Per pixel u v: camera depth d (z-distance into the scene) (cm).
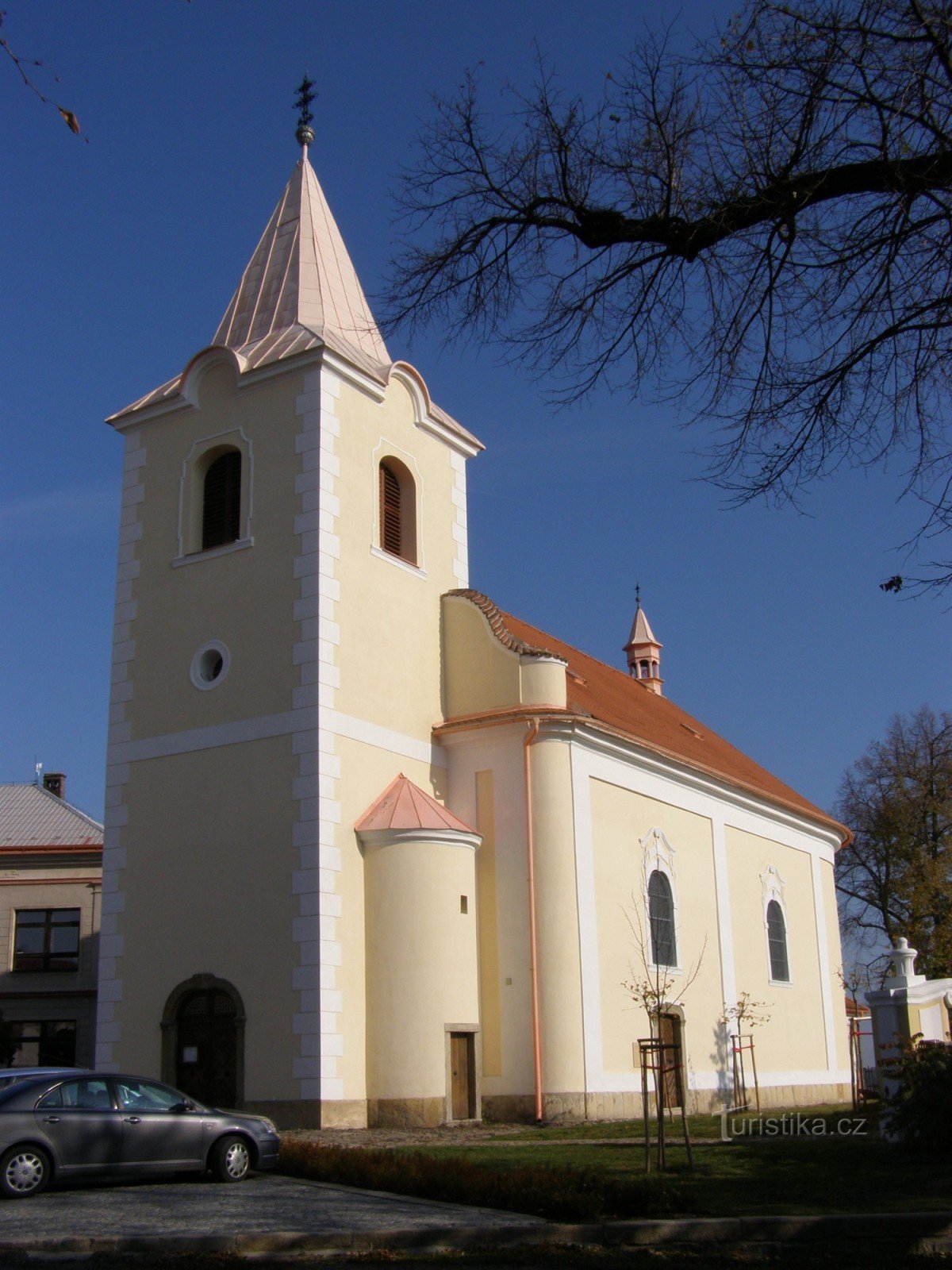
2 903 3928
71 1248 1138
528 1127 2252
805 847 3756
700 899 3012
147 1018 2325
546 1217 1271
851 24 943
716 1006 2984
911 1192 1379
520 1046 2370
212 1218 1259
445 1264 1098
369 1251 1148
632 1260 1114
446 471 2823
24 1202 1370
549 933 2428
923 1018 2186
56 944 3909
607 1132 2116
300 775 2283
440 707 2638
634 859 2738
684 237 1037
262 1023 2203
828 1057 3588
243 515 2497
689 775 3014
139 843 2436
